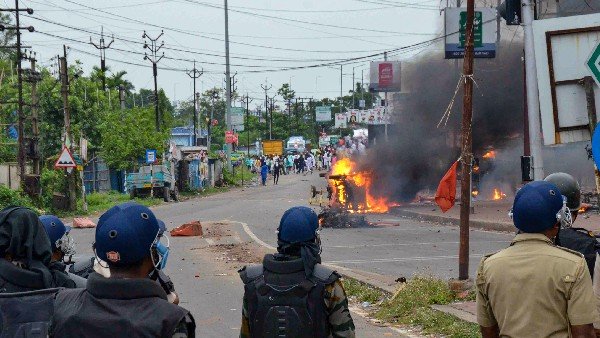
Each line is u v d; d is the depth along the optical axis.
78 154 42.12
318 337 4.67
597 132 6.25
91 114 55.03
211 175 64.06
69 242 5.67
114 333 3.20
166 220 30.50
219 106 137.88
